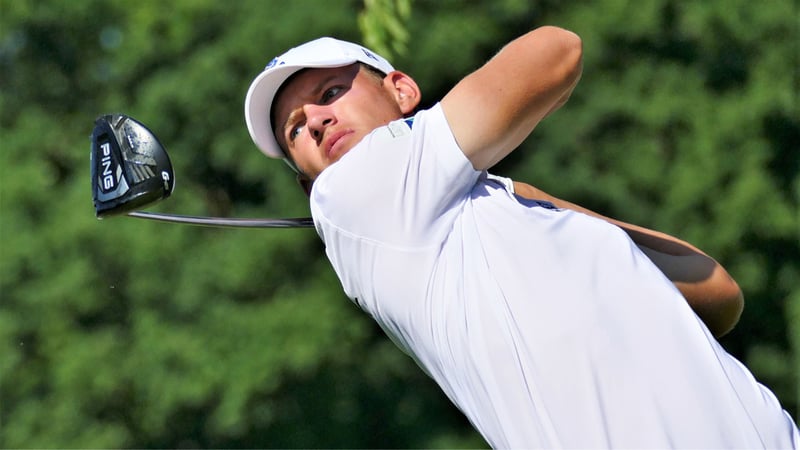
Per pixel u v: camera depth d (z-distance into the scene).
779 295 47.28
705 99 45.91
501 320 10.80
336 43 12.43
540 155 46.03
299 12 45.09
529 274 10.84
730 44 46.50
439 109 11.12
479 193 11.34
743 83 46.59
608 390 10.54
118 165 12.17
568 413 10.55
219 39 47.91
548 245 10.96
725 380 10.73
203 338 47.12
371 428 50.47
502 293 10.84
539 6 45.88
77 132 53.00
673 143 46.59
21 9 52.38
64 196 48.69
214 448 49.47
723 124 45.62
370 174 11.20
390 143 11.21
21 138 51.41
